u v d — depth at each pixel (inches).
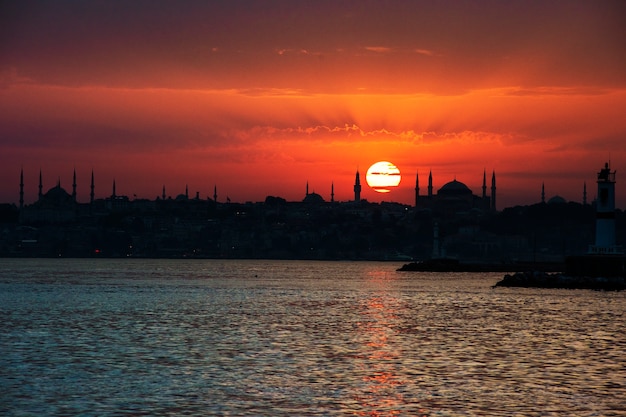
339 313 6250.0
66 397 2881.4
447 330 4970.5
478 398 2891.2
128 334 4694.9
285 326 5187.0
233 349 4037.9
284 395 2923.2
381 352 3954.2
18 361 3631.9
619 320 5610.2
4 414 2642.7
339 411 2699.3
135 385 3085.6
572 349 4089.6
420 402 2824.8
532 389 3043.8
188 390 3002.0
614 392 3002.0
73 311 6343.5
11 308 6638.8
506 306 6934.1
